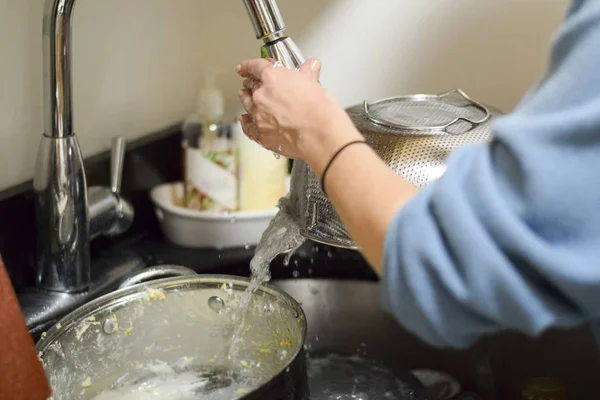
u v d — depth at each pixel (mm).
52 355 763
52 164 854
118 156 951
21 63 895
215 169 1057
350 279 1063
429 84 1113
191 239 1064
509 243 455
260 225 1062
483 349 1008
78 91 989
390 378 976
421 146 642
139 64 1086
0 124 884
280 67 613
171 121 1177
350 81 1150
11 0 864
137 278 878
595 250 442
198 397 866
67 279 897
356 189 530
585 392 965
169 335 878
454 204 471
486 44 1067
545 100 466
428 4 1075
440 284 480
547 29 1036
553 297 469
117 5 1023
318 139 562
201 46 1201
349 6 1112
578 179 442
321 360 1021
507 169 468
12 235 897
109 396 855
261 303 830
